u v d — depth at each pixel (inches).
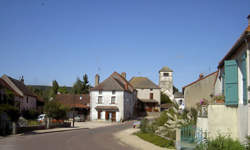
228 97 569.6
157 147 736.3
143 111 2869.1
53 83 3425.2
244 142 512.4
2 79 1863.9
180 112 1110.4
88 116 2420.0
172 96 3216.0
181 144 658.2
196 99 1168.2
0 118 1041.5
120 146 754.8
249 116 488.7
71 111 2389.3
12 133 1060.5
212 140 549.3
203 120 641.6
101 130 1461.6
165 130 916.0
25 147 658.2
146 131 1138.0
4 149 613.9
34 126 1282.0
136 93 2869.1
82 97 2561.5
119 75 2664.9
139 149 694.5
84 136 1057.5
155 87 2920.8
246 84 502.9
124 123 2154.3
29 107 2082.9
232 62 572.1
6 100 1234.0
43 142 787.4
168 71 3245.6
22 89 2023.9
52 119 1568.7
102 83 2423.7
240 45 534.6
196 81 1187.9
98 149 674.2
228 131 577.3
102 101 2370.8
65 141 837.2
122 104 2329.0
